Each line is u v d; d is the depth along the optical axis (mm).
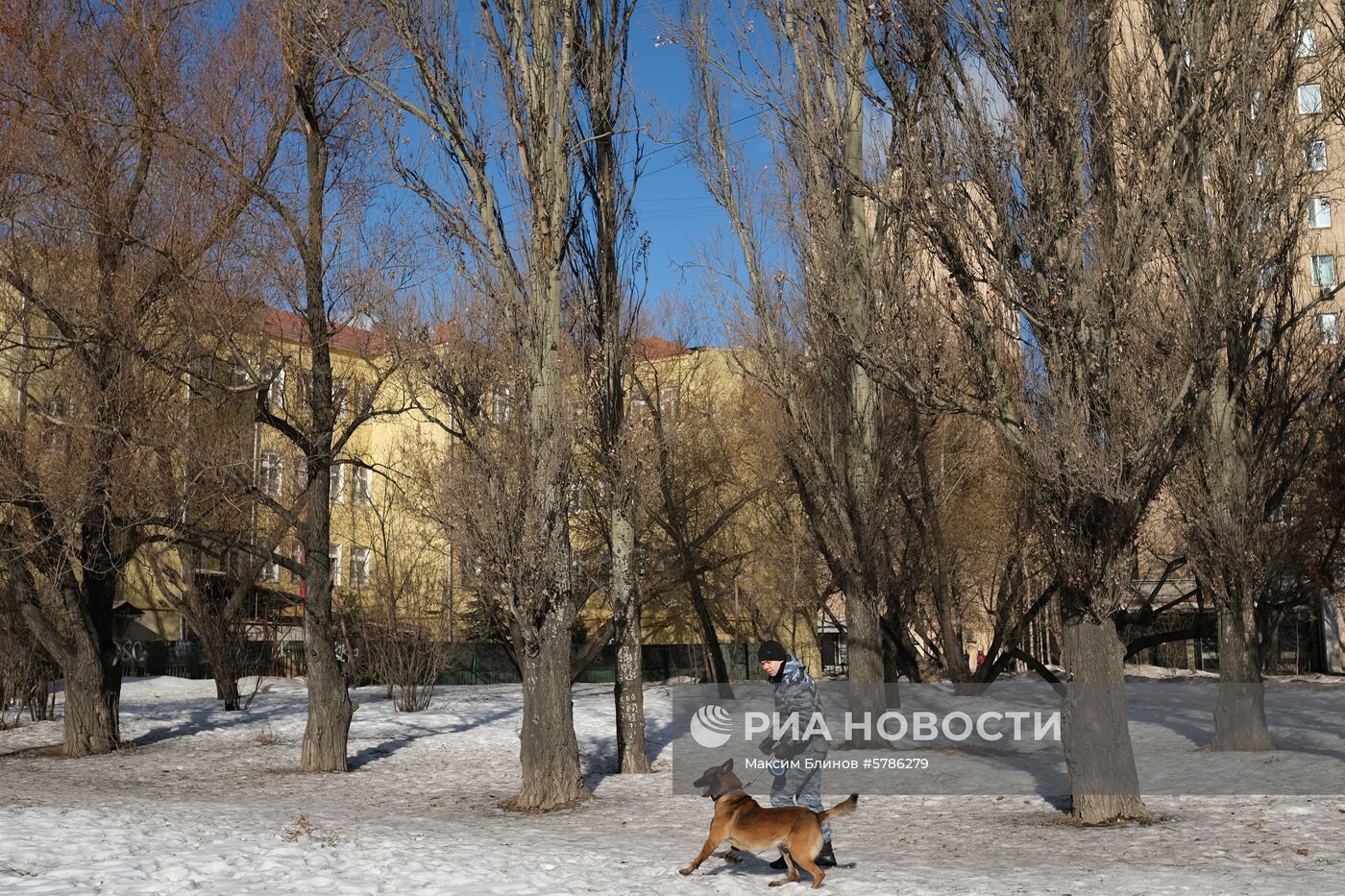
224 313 17562
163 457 18375
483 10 15258
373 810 14328
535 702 14875
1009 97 12328
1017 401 12617
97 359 18484
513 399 15125
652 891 8516
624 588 18359
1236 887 8672
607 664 40250
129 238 17953
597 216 18125
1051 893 8461
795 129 17219
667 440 26500
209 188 17938
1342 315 20453
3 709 24875
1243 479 18203
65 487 18016
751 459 33125
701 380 34469
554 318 15023
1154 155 12234
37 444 18672
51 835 9914
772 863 9648
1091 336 11953
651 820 13508
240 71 18094
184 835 10367
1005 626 24312
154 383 18531
